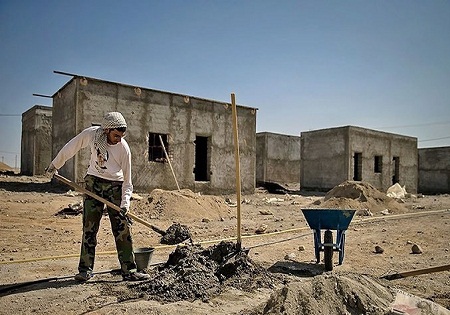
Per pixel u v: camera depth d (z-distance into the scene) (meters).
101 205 4.68
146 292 4.16
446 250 7.05
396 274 4.62
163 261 5.70
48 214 10.48
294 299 3.28
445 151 33.97
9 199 12.43
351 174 25.72
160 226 9.36
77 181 14.80
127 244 4.69
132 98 16.66
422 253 6.76
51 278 4.64
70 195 13.97
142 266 4.88
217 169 19.55
